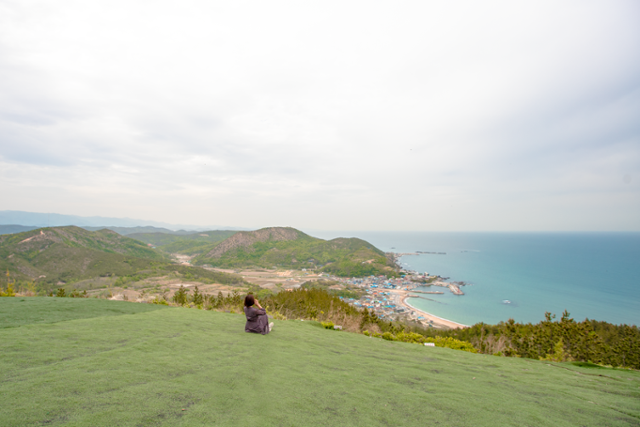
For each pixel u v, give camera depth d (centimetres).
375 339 795
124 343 446
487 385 440
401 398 348
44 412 221
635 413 356
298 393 328
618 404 389
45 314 616
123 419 224
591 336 916
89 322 570
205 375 347
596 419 331
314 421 263
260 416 260
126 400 258
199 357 416
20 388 261
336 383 377
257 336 598
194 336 535
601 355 861
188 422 231
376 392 360
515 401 374
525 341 934
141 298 1249
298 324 890
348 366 466
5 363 321
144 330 541
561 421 318
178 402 268
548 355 862
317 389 347
